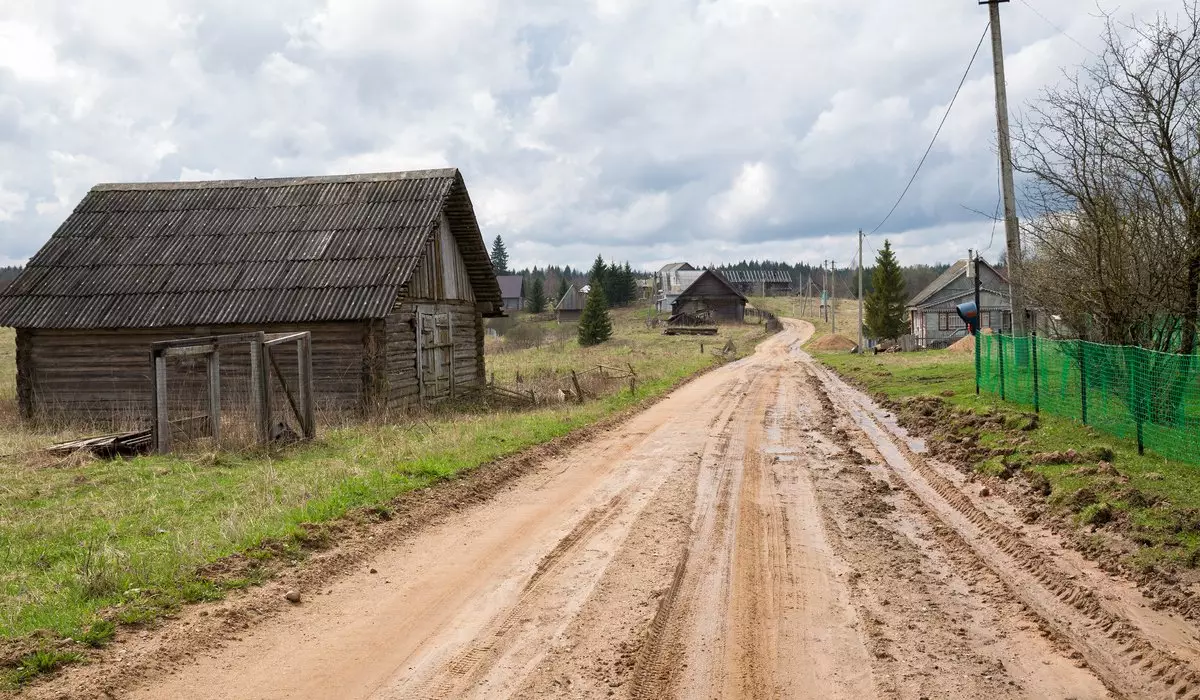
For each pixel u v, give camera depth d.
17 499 10.38
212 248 21.94
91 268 21.78
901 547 8.50
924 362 35.81
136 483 11.36
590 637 6.12
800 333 88.94
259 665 5.63
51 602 6.52
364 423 18.08
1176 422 11.90
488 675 5.47
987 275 62.31
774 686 5.31
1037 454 11.97
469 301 27.20
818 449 14.81
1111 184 14.22
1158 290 13.92
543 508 10.33
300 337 15.24
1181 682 5.24
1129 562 7.52
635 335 87.62
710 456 14.13
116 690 5.20
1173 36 13.10
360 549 8.30
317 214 22.58
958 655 5.79
